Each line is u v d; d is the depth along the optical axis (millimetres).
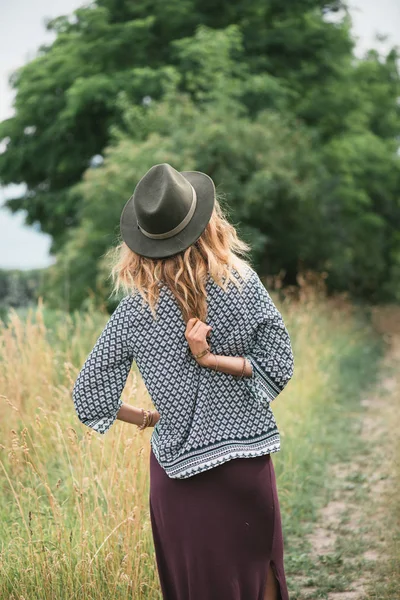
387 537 4234
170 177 2311
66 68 16500
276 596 2426
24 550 3227
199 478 2305
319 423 6969
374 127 22578
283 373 2326
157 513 2402
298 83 17078
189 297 2299
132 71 15406
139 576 3113
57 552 3109
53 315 7566
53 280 11617
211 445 2281
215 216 2395
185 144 11992
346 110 17797
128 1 16844
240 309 2322
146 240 2359
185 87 15117
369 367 10750
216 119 12570
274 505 2373
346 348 11406
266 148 12672
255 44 16500
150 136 11852
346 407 8102
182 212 2309
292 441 5695
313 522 4652
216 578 2307
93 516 3291
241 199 12234
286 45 16797
